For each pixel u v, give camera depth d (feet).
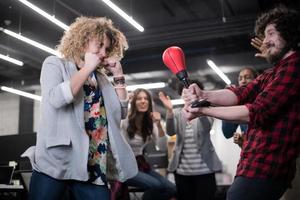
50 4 18.52
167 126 9.79
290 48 4.50
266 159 4.11
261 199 4.09
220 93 4.85
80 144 4.88
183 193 9.57
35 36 21.44
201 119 9.57
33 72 27.27
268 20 4.66
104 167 5.21
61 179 4.82
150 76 25.05
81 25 5.38
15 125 32.19
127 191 8.47
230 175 26.94
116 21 20.06
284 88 4.10
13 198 10.37
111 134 5.35
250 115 4.14
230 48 22.45
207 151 9.56
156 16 19.94
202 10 19.40
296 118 4.16
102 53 5.33
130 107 9.42
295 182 5.36
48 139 4.80
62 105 4.76
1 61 24.41
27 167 11.32
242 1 18.34
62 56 5.41
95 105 5.26
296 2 16.53
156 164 12.29
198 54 23.03
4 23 19.93
